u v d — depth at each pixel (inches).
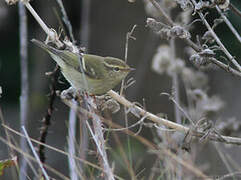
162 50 493.0
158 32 334.6
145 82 751.1
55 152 741.9
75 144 380.5
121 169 464.4
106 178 311.9
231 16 669.9
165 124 343.0
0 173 351.6
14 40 803.4
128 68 422.0
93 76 400.2
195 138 416.5
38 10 791.1
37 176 336.5
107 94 367.6
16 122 780.0
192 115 444.8
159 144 388.2
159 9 343.6
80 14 805.9
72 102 377.4
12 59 809.5
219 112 452.1
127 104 353.7
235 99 683.4
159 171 409.7
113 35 781.9
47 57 808.9
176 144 383.9
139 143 625.3
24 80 482.0
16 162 352.5
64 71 392.8
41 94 786.8
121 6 779.4
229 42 683.4
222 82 702.5
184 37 331.0
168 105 745.0
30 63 810.2
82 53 414.0
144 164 578.9
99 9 786.8
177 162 368.5
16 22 789.9
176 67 482.3
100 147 326.6
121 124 666.2
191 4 335.9
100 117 346.0
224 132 422.0
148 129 655.1
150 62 745.0
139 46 769.6
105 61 414.3
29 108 761.0
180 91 631.8
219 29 686.5
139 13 773.9
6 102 804.6
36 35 806.5
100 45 784.3
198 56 325.4
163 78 749.3
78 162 345.4
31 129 748.0
